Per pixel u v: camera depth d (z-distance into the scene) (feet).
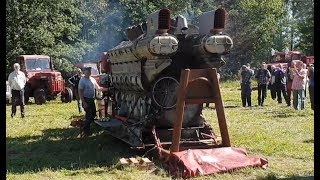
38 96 75.20
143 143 27.71
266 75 63.57
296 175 23.02
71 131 40.11
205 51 26.71
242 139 33.88
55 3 108.47
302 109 55.98
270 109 58.34
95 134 37.01
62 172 24.44
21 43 103.91
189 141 27.86
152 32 26.68
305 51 165.89
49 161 27.30
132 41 30.99
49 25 108.47
